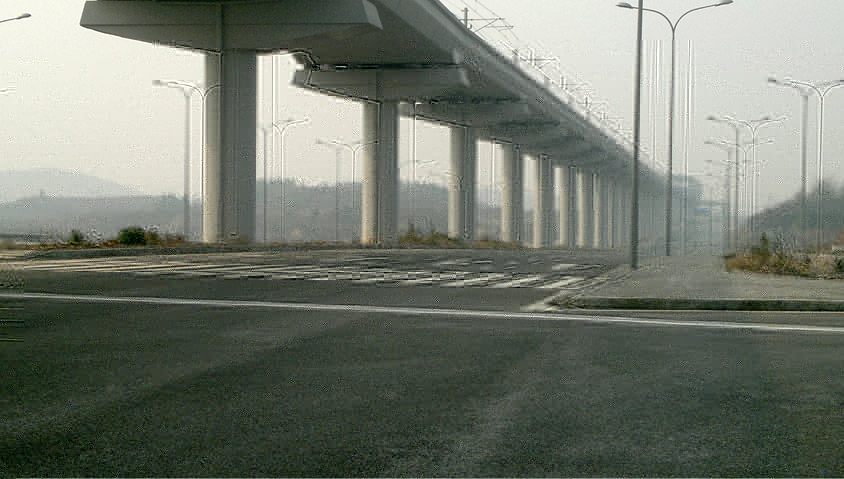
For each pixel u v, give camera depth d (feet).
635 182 95.91
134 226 138.10
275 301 52.26
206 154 165.99
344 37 164.76
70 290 58.03
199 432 20.29
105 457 18.15
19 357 30.86
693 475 17.19
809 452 18.94
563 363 30.45
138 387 25.57
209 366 29.27
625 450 19.01
